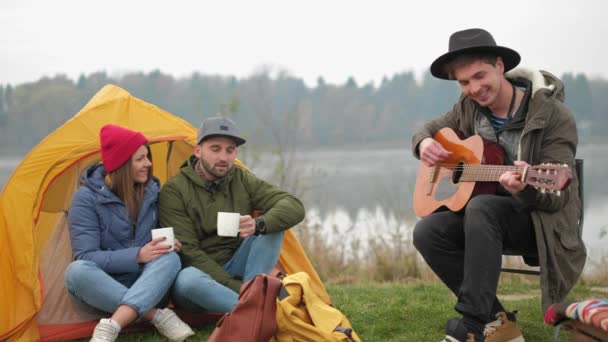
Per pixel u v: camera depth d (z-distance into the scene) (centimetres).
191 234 447
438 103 3600
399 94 3656
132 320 399
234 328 338
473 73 379
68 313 440
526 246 382
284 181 962
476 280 349
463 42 378
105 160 436
